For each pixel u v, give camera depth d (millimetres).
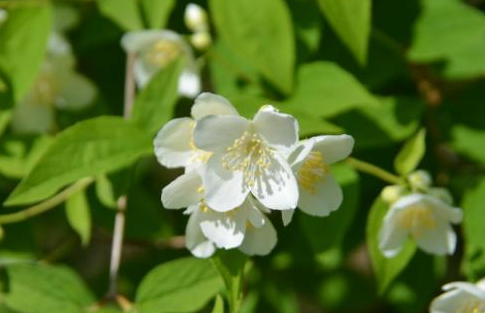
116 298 409
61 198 431
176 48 437
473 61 439
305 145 366
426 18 434
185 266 394
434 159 450
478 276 410
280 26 414
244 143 372
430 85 450
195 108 372
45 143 434
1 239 441
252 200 376
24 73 424
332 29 438
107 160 388
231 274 378
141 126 396
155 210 441
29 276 407
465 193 431
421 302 445
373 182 447
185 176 374
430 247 409
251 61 417
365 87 436
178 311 392
